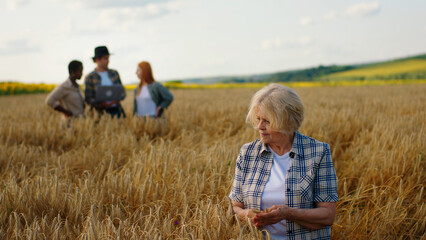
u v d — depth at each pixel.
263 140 1.94
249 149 2.11
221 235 2.04
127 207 2.80
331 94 19.78
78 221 2.58
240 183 2.12
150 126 6.22
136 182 3.21
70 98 5.95
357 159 4.10
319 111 7.87
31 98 20.42
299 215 1.80
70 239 2.23
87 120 5.94
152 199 3.00
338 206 3.17
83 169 4.24
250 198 2.02
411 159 3.86
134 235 2.07
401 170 3.67
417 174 3.64
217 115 8.39
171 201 2.86
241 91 28.25
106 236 2.10
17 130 5.96
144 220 2.55
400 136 4.59
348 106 10.77
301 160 1.92
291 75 92.12
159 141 6.00
